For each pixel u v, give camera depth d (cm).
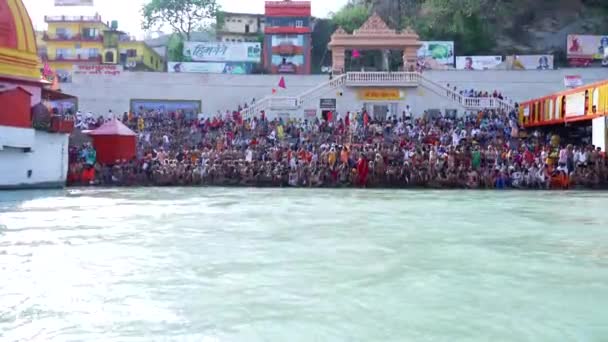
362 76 3938
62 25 7169
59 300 682
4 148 2384
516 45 6031
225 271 838
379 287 750
